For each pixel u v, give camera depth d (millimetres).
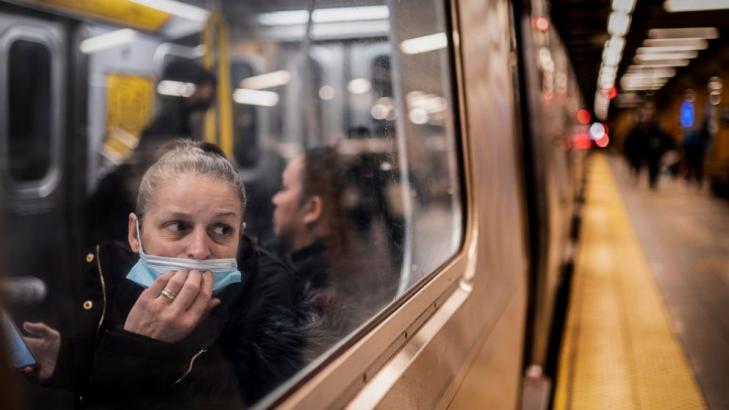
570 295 6516
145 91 2154
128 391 919
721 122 15422
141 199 997
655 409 3760
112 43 2041
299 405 917
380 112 1766
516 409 3041
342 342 1146
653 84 26938
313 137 2758
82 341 956
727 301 6184
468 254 2080
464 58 2178
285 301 1192
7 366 492
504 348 2590
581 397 3945
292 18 2654
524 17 4094
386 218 1666
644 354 4707
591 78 21281
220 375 986
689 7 9133
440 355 1571
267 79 2846
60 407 944
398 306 1421
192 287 976
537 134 4137
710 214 12531
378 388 1175
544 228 4285
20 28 1817
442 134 2012
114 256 985
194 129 2311
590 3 7301
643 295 6488
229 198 1039
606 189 19328
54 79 1890
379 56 1823
